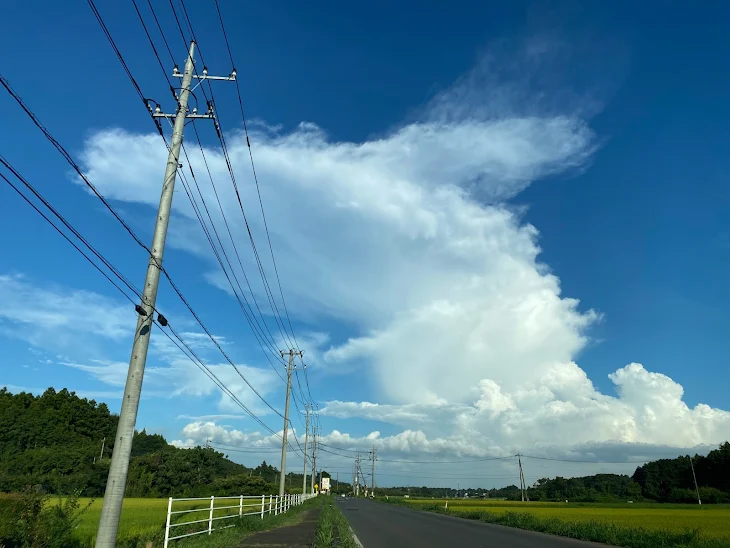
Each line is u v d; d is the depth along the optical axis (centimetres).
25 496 1341
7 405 9094
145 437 12119
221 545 1711
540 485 15388
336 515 3566
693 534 2178
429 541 2162
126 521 2728
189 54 1364
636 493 12000
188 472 9750
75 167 802
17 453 8050
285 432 4366
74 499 1454
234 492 9788
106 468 7450
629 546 2125
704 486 10656
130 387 1139
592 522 2844
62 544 1355
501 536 2525
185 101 1334
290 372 4547
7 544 1225
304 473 7356
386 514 4525
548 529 2920
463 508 6806
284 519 3212
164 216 1255
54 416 9156
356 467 15300
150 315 1191
